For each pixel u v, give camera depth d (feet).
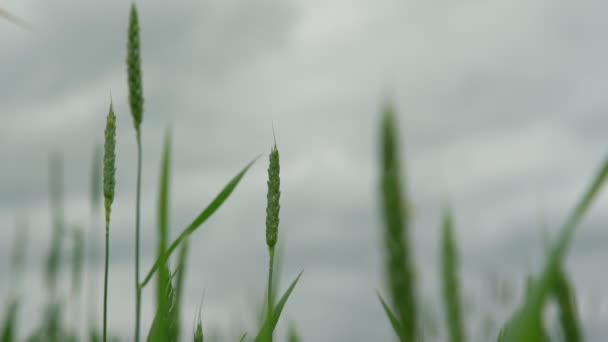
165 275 2.54
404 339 2.00
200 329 2.72
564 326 2.31
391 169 2.02
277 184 2.54
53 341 4.17
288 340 2.93
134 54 2.79
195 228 2.77
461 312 2.31
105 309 2.71
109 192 2.72
